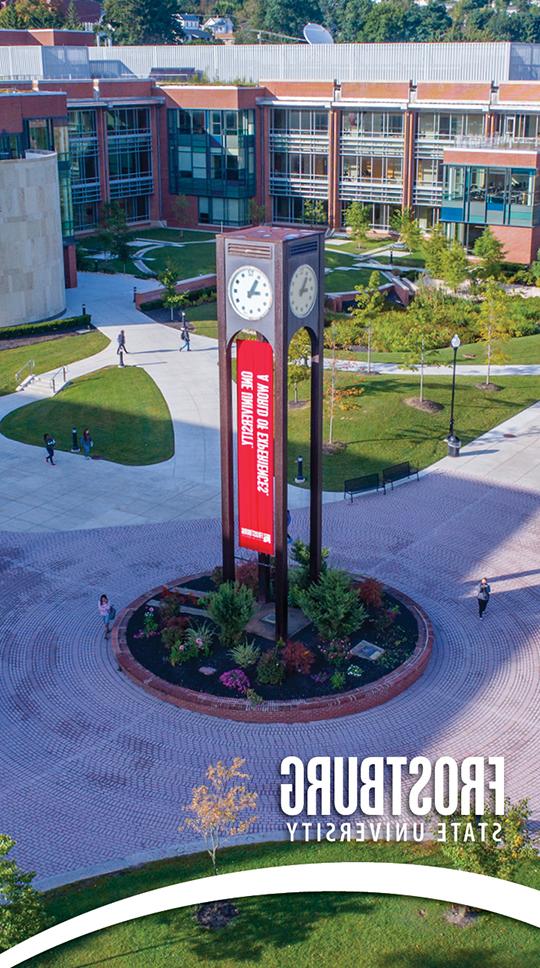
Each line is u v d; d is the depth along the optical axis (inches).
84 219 3609.7
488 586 1236.5
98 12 6555.1
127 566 1353.3
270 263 1002.7
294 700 1038.4
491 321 2011.6
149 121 3715.6
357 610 1149.1
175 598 1198.9
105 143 3563.0
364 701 1042.1
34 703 1064.8
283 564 1095.0
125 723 1031.0
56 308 2554.1
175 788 934.4
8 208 2364.7
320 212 3585.1
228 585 1133.7
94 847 861.8
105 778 949.2
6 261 2393.0
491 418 1883.6
